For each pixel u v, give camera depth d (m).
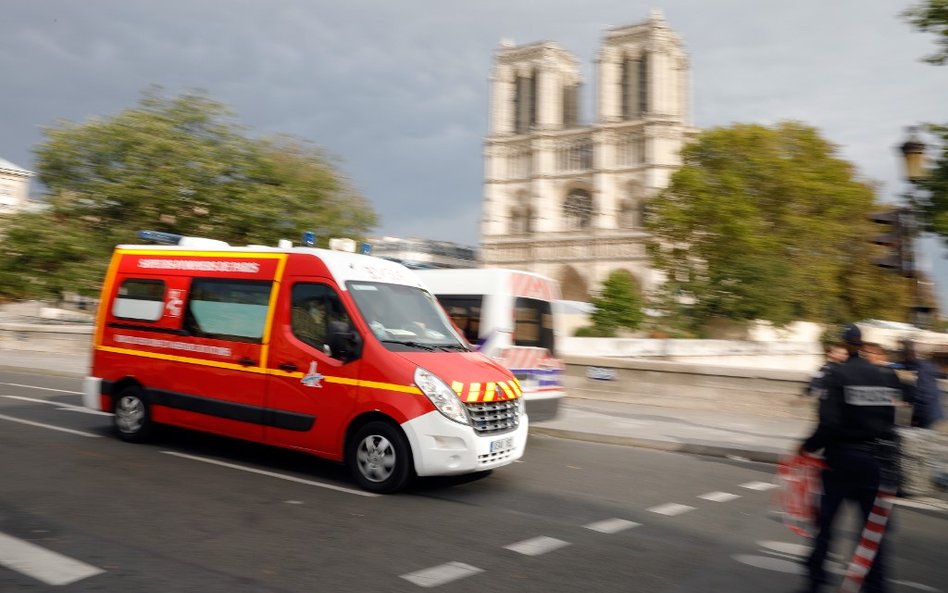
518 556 5.62
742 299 39.62
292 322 8.21
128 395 9.48
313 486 7.57
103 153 28.41
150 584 4.64
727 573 5.54
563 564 5.51
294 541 5.68
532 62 95.62
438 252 107.88
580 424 13.80
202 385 8.75
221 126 29.52
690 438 12.51
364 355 7.63
